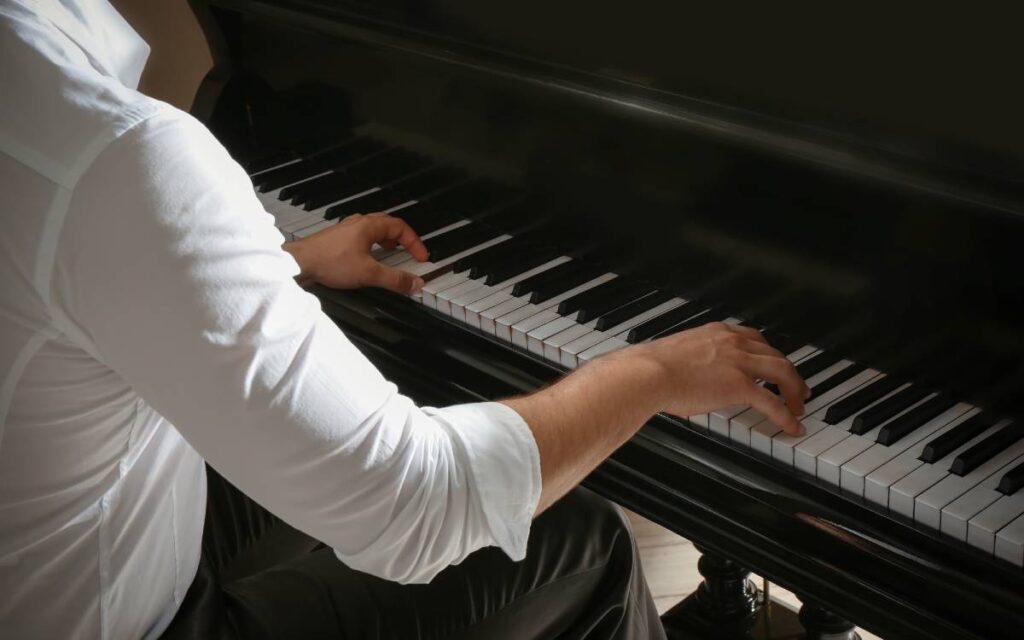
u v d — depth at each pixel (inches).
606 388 47.6
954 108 50.4
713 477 54.7
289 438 38.2
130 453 42.5
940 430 52.0
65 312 37.4
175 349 36.8
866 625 51.0
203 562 49.9
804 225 57.1
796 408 53.5
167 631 47.3
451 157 73.3
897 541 49.0
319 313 40.2
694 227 62.1
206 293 36.6
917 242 52.7
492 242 71.8
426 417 42.8
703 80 59.3
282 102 83.4
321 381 38.9
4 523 40.6
